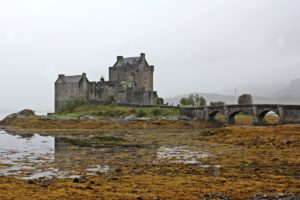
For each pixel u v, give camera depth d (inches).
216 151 2076.8
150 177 1286.9
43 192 1027.3
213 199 971.9
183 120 4350.4
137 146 2420.0
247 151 2036.2
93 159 1815.9
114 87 5561.0
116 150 2199.8
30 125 4621.1
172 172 1413.6
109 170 1478.8
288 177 1275.8
